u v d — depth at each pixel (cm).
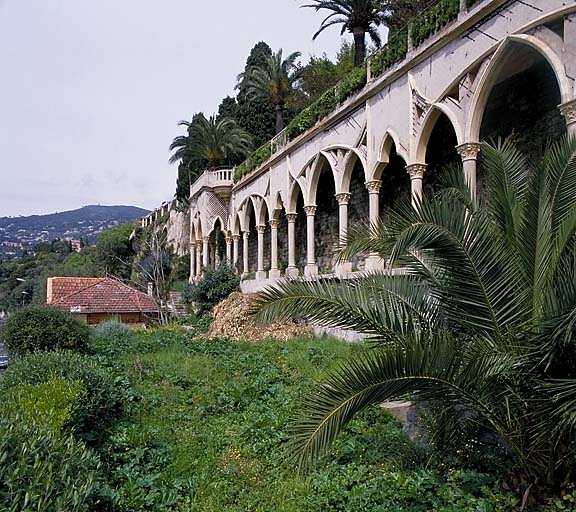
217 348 1506
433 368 464
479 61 1109
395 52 1460
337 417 445
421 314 601
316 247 2447
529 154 1178
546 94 1136
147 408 904
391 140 1505
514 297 517
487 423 569
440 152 1544
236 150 3547
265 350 1427
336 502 548
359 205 2059
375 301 570
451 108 1210
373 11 2144
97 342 1630
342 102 1783
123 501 549
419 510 514
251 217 3338
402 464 611
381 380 457
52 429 477
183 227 4562
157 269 3600
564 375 492
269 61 3322
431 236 505
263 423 789
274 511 549
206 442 750
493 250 512
